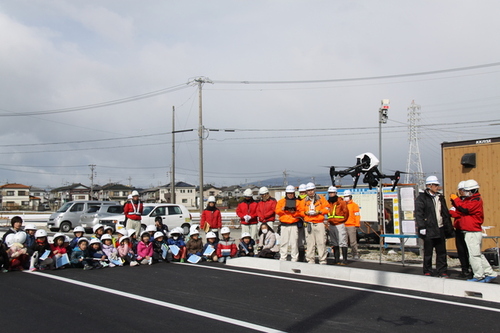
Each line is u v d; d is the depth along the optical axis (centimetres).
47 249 1076
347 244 1167
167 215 2312
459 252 890
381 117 1588
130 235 1184
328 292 783
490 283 772
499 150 1198
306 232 1066
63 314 635
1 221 3184
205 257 1198
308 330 562
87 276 952
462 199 862
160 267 1084
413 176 4759
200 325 580
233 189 10194
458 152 1279
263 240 1207
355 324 589
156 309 661
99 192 8819
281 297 743
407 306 683
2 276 952
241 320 604
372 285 848
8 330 561
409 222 1389
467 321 602
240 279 912
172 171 3719
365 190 1480
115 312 644
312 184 1052
